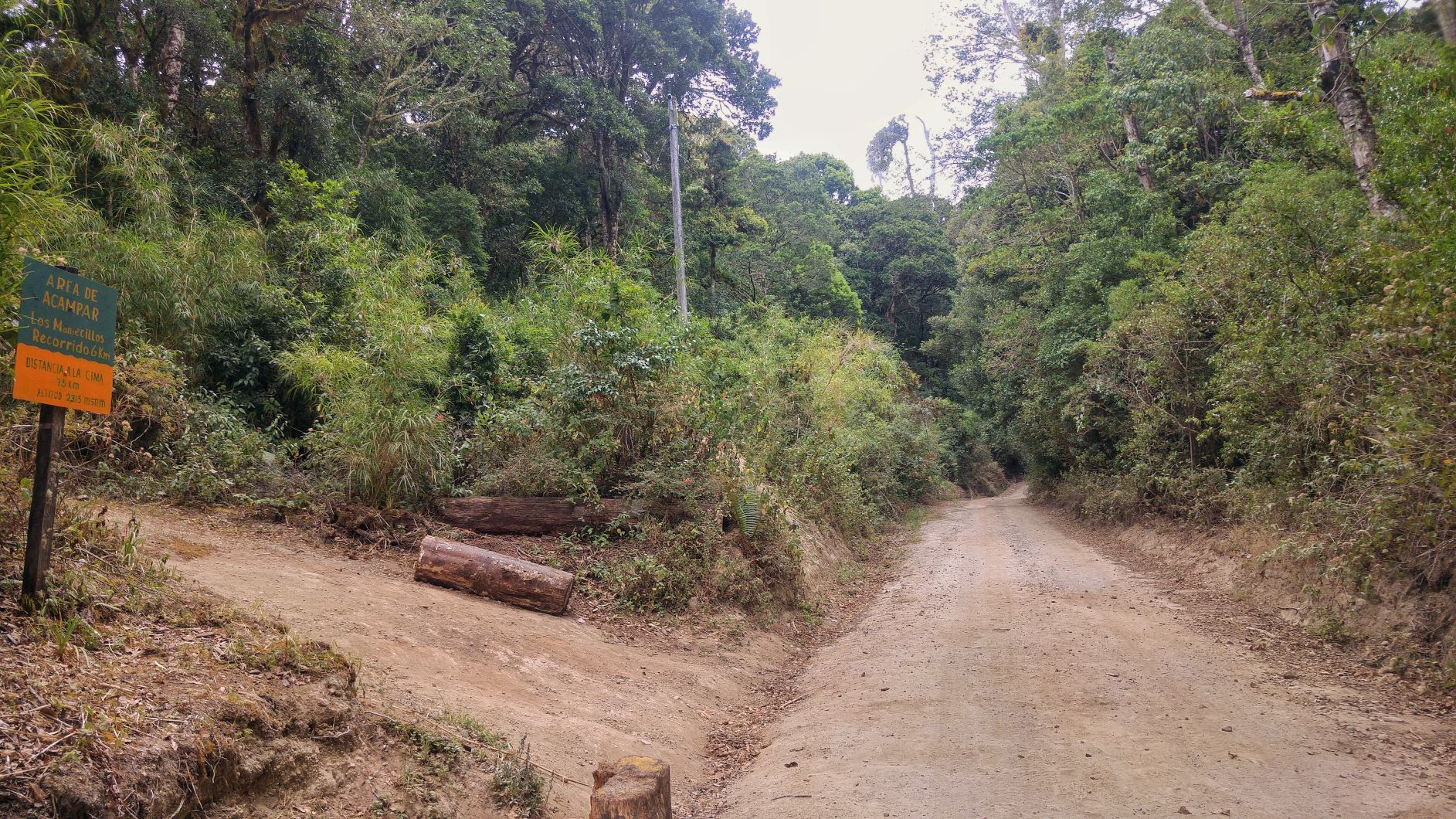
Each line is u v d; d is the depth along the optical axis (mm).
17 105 4422
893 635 9961
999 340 29156
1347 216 10797
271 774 3539
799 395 19359
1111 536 18688
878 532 22688
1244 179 16422
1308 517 9852
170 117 14539
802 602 11602
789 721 7051
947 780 5242
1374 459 8148
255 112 15914
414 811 3977
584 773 5254
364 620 6172
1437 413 7281
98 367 4180
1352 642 8227
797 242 41781
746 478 11625
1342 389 9438
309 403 11883
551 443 10648
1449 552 7629
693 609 9531
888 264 54375
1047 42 30781
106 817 2773
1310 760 5359
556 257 12812
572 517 10055
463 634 6703
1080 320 21594
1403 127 9023
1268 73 17609
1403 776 5074
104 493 7602
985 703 6828
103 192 10969
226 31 16094
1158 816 4531
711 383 12344
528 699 6023
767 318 25312
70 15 13281
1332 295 10156
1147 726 6094
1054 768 5324
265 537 7906
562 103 25984
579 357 11320
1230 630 9234
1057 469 28078
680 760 6039
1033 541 18719
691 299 30594
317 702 4043
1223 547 12633
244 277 11359
